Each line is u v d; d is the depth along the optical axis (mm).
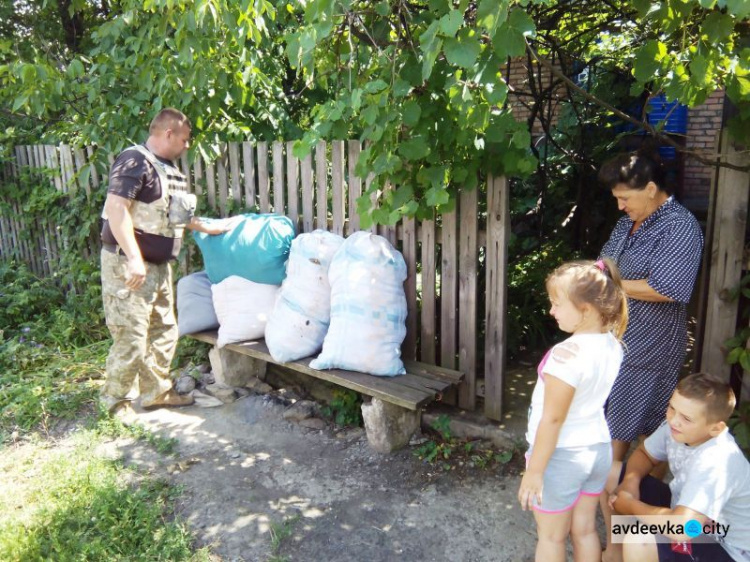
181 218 3834
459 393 3701
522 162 3098
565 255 5406
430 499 3047
